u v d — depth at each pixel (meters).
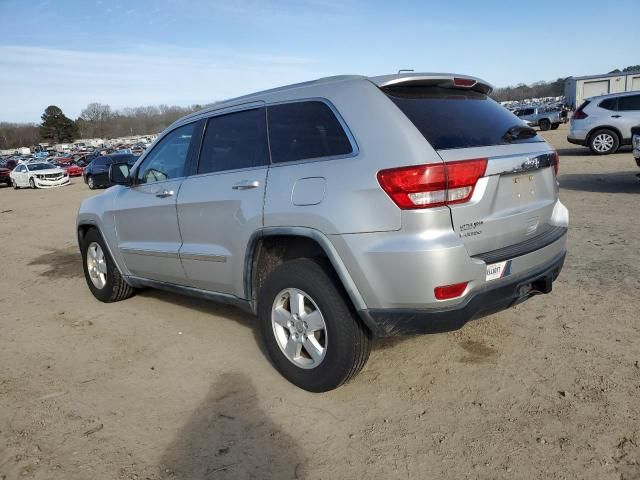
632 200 8.23
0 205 18.23
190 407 3.17
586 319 3.97
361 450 2.66
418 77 3.04
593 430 2.68
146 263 4.49
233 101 3.77
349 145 2.94
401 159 2.70
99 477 2.57
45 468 2.65
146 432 2.93
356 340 3.00
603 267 5.12
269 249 3.48
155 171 4.40
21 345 4.31
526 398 3.01
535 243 3.11
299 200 3.04
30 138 129.38
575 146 18.83
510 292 2.92
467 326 4.02
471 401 3.02
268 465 2.60
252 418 3.01
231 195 3.49
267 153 3.38
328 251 2.90
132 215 4.52
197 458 2.68
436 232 2.66
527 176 3.15
